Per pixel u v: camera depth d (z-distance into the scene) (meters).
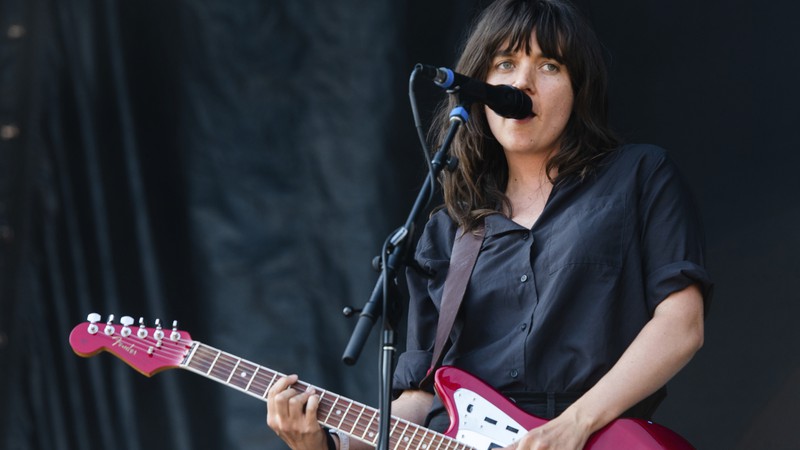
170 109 19.62
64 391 19.12
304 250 19.17
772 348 17.06
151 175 19.45
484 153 11.06
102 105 19.56
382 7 19.11
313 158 19.30
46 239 19.31
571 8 10.78
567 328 9.88
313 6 19.41
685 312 9.72
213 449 18.97
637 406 9.96
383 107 19.05
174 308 19.22
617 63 18.11
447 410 10.13
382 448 8.93
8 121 19.42
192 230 19.41
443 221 11.16
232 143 19.48
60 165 19.45
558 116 10.52
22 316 19.19
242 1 19.59
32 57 19.58
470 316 10.38
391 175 18.97
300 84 19.41
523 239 10.34
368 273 18.89
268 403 10.34
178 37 19.67
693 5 17.89
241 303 19.17
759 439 16.92
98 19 19.66
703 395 17.27
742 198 17.47
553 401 9.83
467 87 9.91
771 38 17.59
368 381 18.64
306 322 19.02
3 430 19.03
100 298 19.23
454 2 18.80
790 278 17.08
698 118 17.78
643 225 10.09
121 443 18.98
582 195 10.33
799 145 17.33
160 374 19.12
